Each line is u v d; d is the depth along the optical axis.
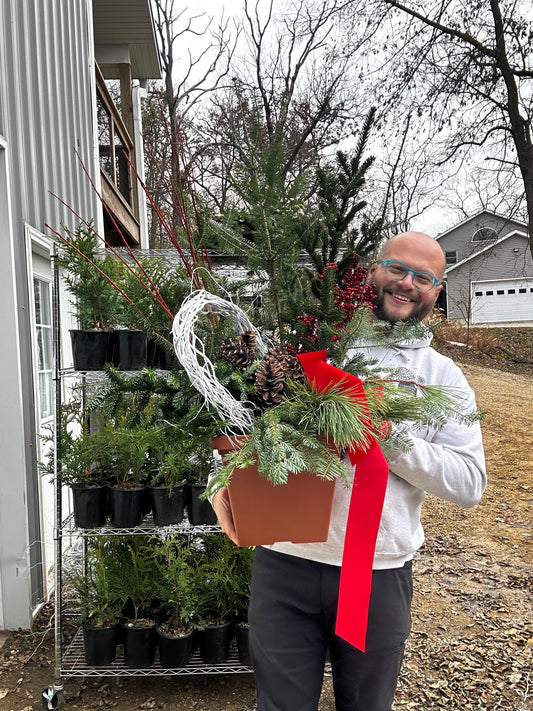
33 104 3.75
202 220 1.43
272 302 1.38
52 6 4.35
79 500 2.64
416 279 1.48
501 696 2.77
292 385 1.18
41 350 3.90
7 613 3.13
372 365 1.36
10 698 2.63
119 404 1.34
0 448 3.13
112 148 7.20
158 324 1.36
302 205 1.36
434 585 3.98
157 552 2.67
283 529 1.23
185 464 2.60
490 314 27.88
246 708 2.62
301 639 1.42
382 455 1.24
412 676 2.94
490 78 11.95
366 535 1.25
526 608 3.61
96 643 2.66
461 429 1.46
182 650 2.63
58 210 4.20
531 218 12.32
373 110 1.49
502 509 5.48
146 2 7.70
